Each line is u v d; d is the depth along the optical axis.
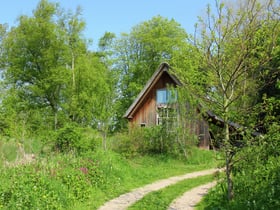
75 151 17.47
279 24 9.10
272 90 13.67
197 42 9.54
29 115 24.12
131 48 48.34
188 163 21.58
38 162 13.79
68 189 12.31
